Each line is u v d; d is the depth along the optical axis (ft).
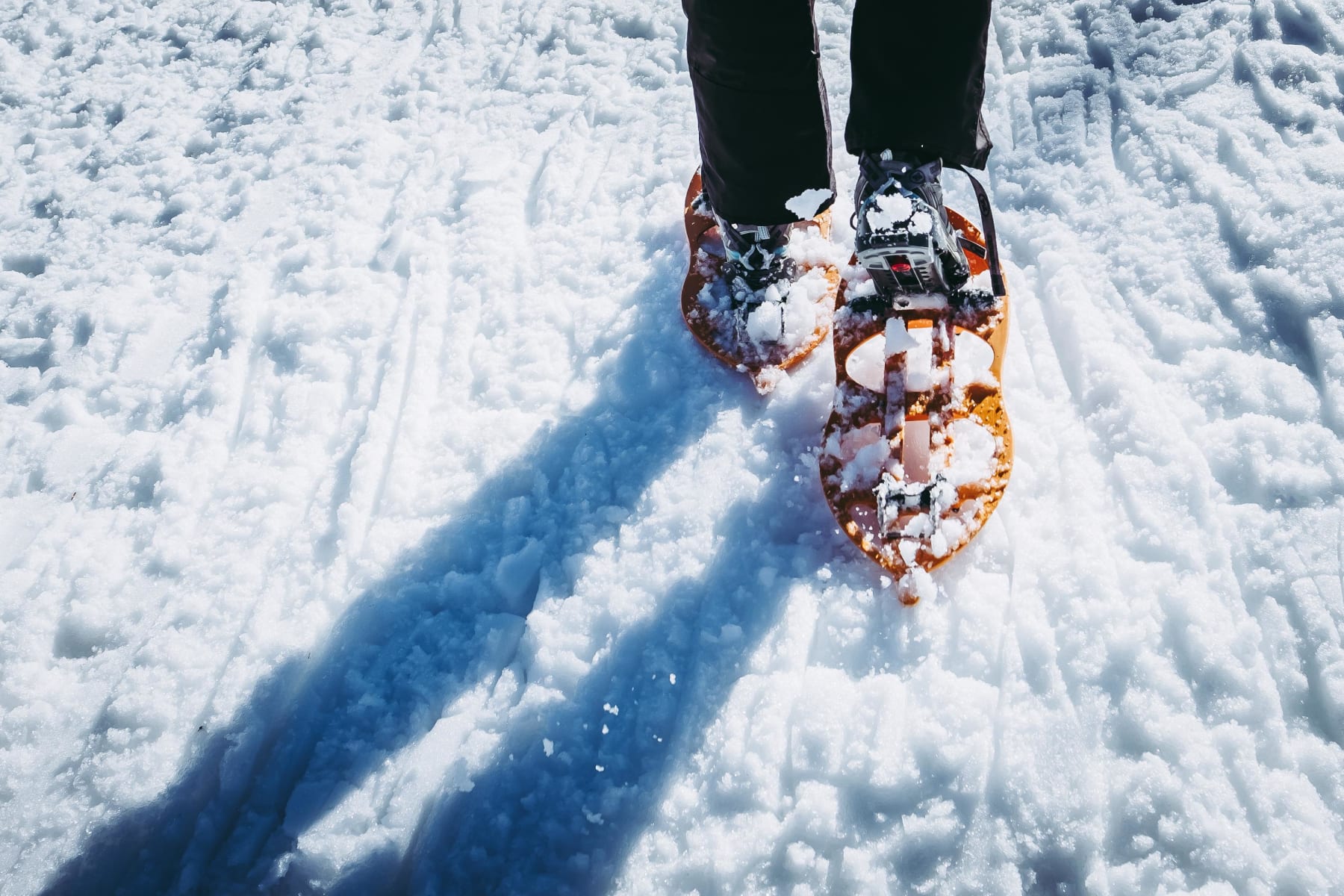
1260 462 5.16
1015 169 6.91
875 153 5.32
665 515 5.71
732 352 6.26
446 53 8.96
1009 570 5.19
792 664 5.05
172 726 5.34
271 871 4.84
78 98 9.30
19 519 6.36
